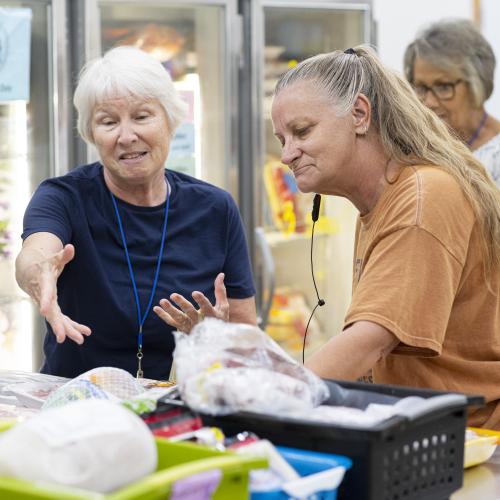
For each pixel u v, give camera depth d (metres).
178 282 3.08
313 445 1.52
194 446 1.43
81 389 2.03
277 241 5.35
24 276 2.59
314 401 1.65
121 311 3.00
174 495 1.25
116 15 4.85
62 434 1.30
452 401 1.61
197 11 5.01
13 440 1.30
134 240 3.07
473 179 2.28
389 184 2.29
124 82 2.91
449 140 2.39
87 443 1.29
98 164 3.20
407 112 2.31
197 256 3.13
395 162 2.31
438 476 1.62
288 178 5.38
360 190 2.33
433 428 1.60
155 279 3.06
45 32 4.55
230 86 4.93
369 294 2.10
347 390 1.74
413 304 2.08
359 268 2.40
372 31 5.34
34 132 4.64
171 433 1.55
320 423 1.50
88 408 1.37
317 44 5.39
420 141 2.30
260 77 5.00
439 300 2.11
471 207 2.22
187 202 3.17
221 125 5.00
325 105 2.27
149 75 2.95
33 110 4.63
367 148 2.31
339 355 2.02
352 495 1.49
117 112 2.93
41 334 4.73
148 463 1.34
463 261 2.18
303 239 5.55
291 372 1.67
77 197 3.04
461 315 2.26
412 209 2.15
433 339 2.09
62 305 3.06
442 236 2.12
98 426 1.32
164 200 3.14
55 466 1.27
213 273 3.14
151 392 2.00
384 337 2.05
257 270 5.09
